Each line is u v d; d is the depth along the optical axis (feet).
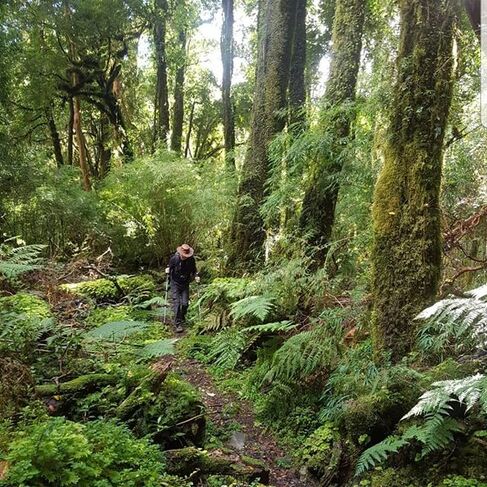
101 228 41.16
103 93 62.34
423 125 12.86
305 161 23.36
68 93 59.93
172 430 12.10
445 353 12.14
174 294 25.53
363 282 18.19
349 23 23.11
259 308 18.20
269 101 29.53
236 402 16.58
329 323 16.14
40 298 22.70
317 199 22.86
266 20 30.45
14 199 36.42
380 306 13.30
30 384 12.62
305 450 13.00
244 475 11.31
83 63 59.06
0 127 41.70
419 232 12.79
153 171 41.09
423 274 12.69
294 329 18.65
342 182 21.59
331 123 22.13
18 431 9.75
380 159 19.53
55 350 15.12
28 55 53.01
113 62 64.75
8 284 21.83
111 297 27.89
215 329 22.56
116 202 42.86
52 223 38.88
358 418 11.83
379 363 13.07
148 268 42.37
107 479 8.56
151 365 15.37
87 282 29.12
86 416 12.21
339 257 21.93
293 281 19.77
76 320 20.10
